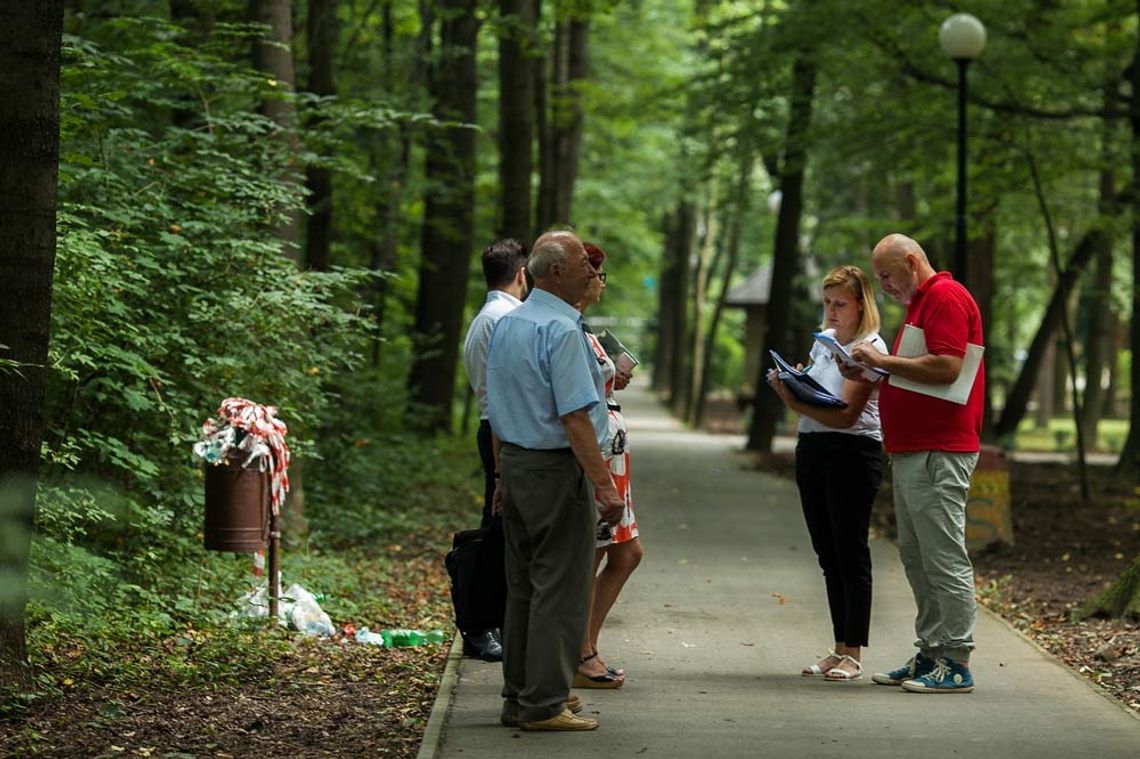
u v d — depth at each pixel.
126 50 13.95
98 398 11.02
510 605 7.84
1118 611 11.50
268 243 13.15
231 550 10.56
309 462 17.55
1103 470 29.28
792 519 18.61
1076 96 24.05
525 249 9.60
